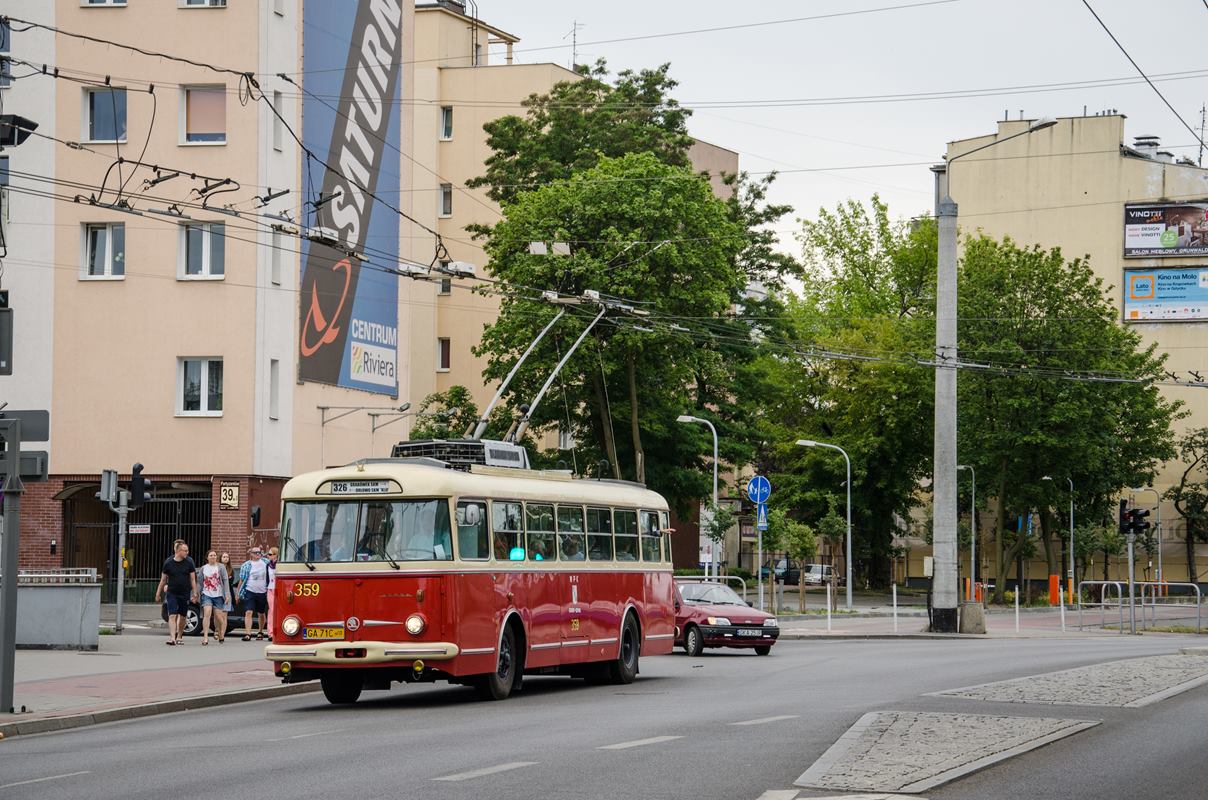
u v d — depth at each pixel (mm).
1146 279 93875
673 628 28016
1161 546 95188
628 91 61938
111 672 25172
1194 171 93188
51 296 45500
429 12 72688
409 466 20984
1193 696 20078
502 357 56906
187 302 44906
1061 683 21625
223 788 11859
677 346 54438
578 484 24859
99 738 16734
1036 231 96062
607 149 60094
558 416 57812
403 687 25422
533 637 22547
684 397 62125
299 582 20781
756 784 11672
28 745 16203
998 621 55312
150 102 45125
